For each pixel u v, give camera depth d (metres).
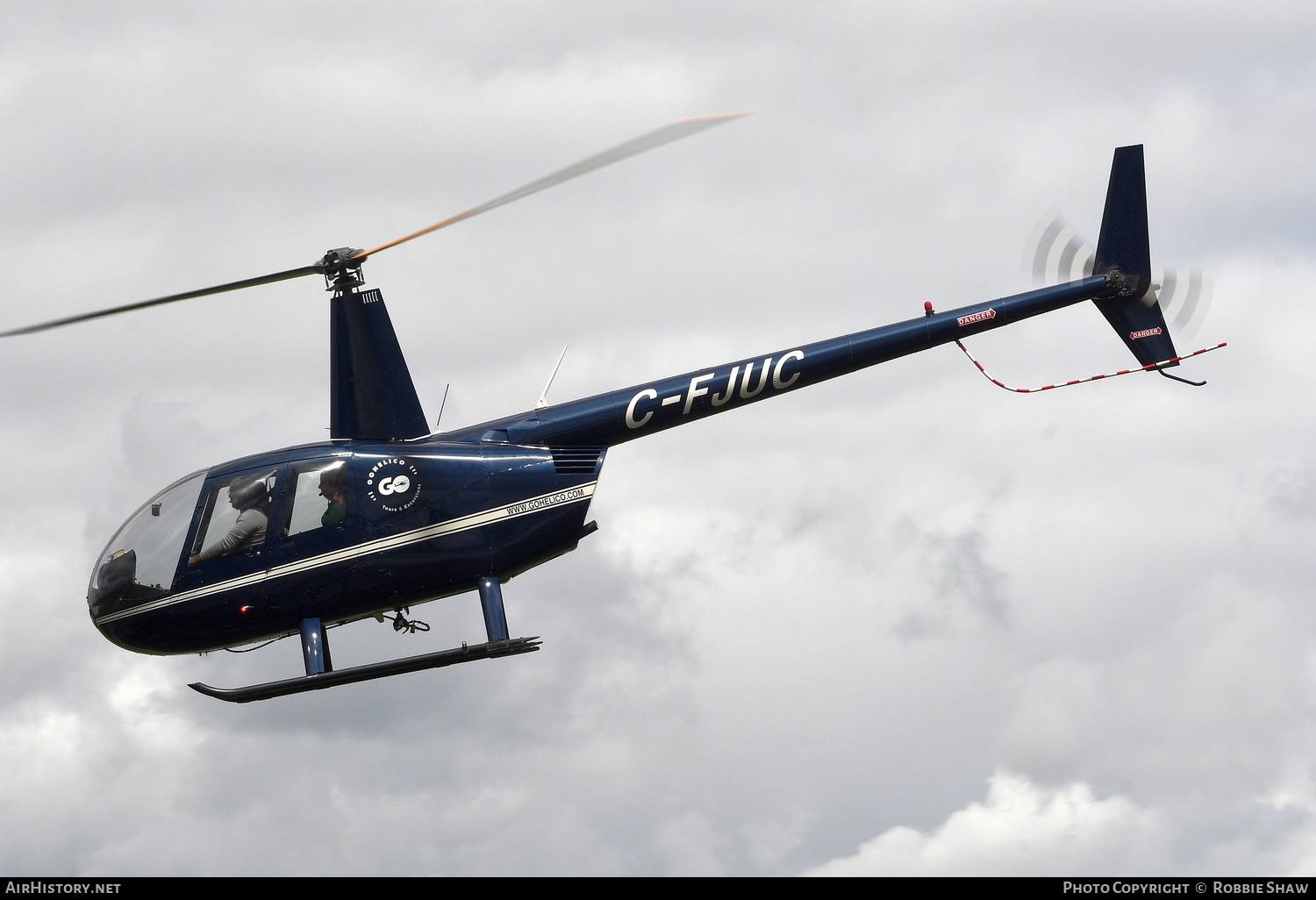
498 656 65.19
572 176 60.25
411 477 66.81
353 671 64.25
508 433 69.94
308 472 66.56
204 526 66.38
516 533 67.88
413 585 66.69
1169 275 84.75
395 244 66.31
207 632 66.06
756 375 73.94
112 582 66.94
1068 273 83.88
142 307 64.31
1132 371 82.88
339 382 68.44
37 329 63.19
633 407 71.75
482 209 63.25
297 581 65.75
